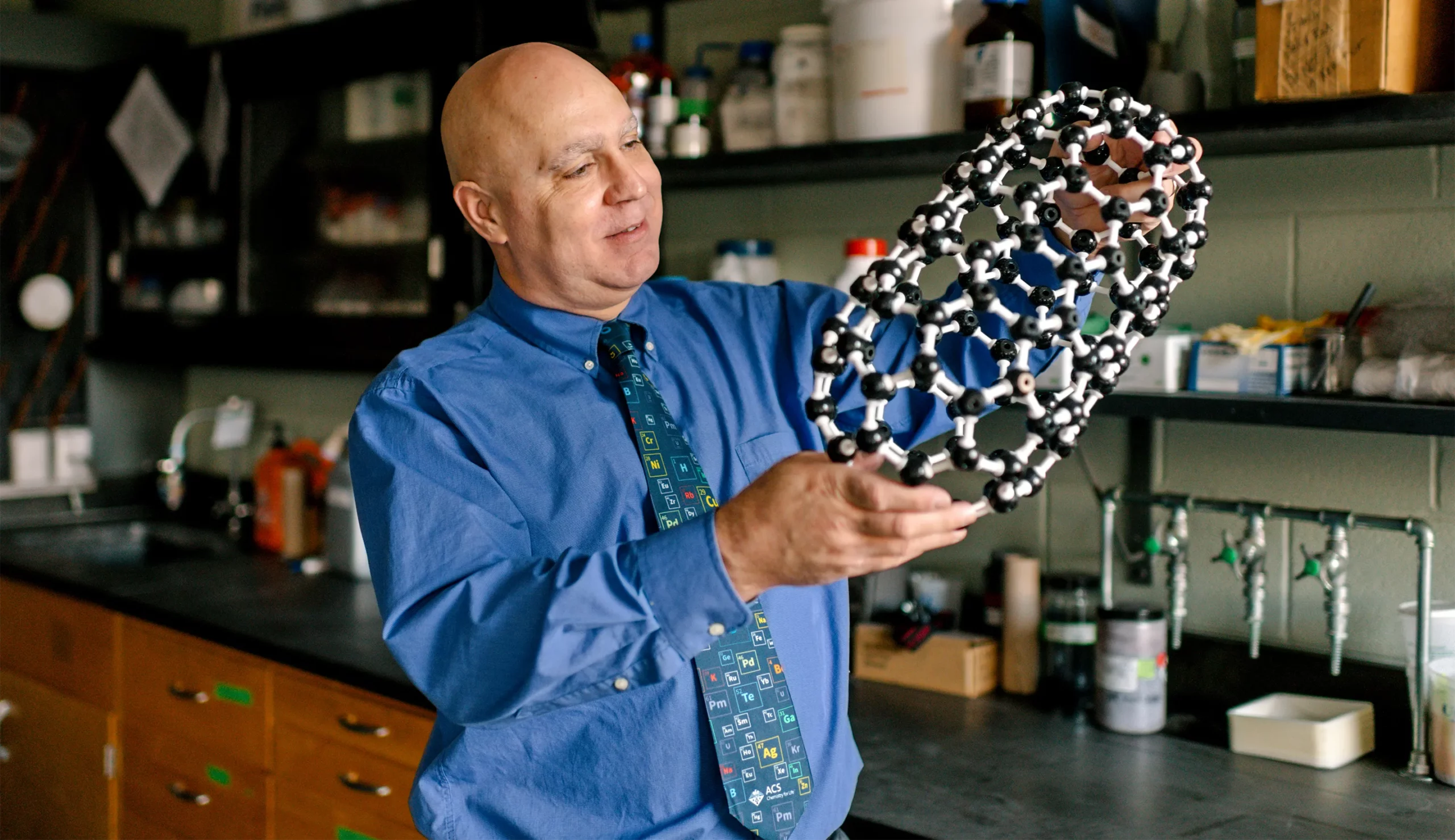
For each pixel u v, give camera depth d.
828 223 2.21
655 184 1.22
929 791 1.51
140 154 3.03
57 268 3.26
